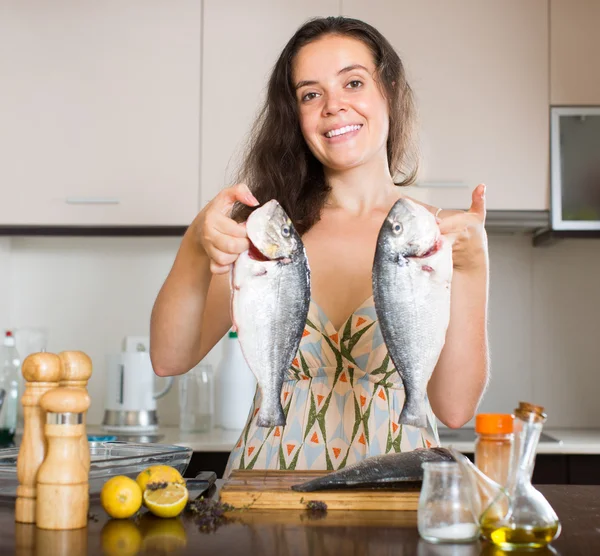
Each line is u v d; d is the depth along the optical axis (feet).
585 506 3.85
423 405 3.80
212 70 9.31
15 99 9.32
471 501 3.23
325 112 4.97
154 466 3.69
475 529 3.22
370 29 5.16
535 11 9.23
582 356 10.07
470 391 4.80
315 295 5.22
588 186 9.15
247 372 9.53
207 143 9.27
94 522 3.51
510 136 9.16
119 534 3.30
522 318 10.11
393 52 5.37
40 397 3.51
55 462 3.40
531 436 3.23
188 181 9.26
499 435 3.43
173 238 10.35
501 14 9.24
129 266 10.34
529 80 9.20
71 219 9.27
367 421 4.93
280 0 9.32
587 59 9.20
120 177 9.27
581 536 3.33
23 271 10.34
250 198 4.04
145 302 10.32
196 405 9.38
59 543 3.16
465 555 3.04
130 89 9.32
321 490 3.78
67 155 9.29
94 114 9.31
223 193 4.07
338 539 3.22
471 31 9.23
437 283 3.78
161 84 9.32
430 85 9.21
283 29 9.32
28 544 3.15
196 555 3.00
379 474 3.77
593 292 10.11
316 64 4.99
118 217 9.25
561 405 10.04
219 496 3.80
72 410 3.41
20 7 9.38
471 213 4.35
